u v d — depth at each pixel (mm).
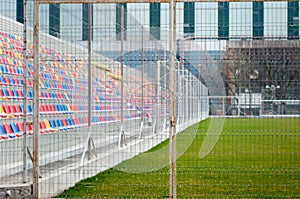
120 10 10070
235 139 16312
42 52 10000
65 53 9930
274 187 7840
